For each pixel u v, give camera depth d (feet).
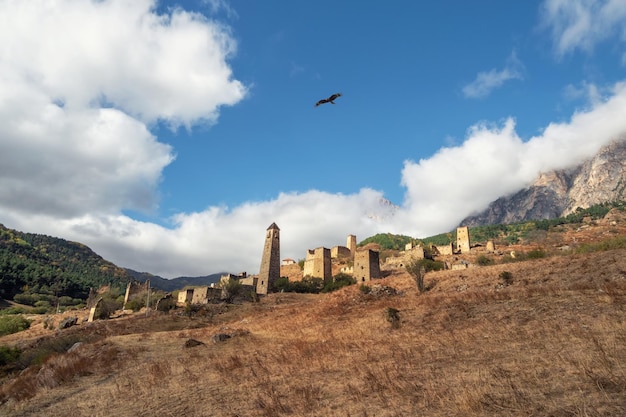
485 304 70.79
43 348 113.39
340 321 91.20
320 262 280.92
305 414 30.78
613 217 574.56
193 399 40.22
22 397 51.80
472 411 24.86
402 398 30.71
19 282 469.57
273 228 260.62
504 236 640.17
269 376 46.03
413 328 65.67
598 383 25.91
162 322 153.79
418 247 294.46
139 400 42.68
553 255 142.10
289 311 135.13
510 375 31.42
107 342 93.76
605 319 44.65
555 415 22.30
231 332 93.66
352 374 41.81
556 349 37.14
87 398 47.03
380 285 135.64
